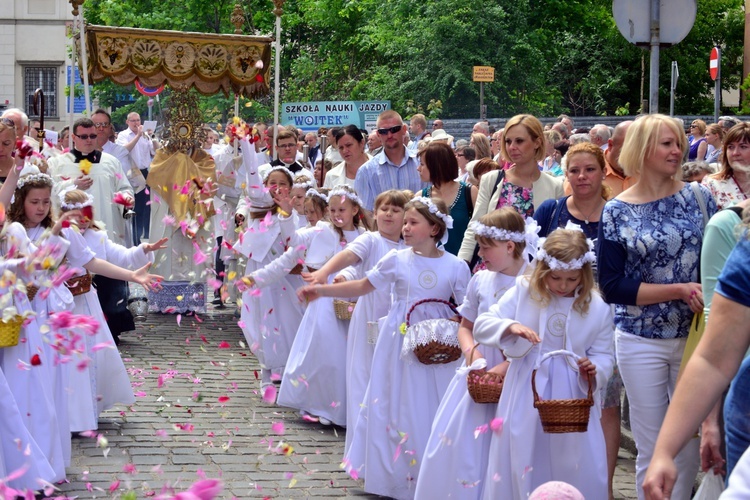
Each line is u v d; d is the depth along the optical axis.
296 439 10.09
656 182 7.13
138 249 10.14
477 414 7.22
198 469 8.96
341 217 11.19
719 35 54.59
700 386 4.35
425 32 41.75
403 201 9.31
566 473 6.64
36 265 8.16
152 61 17.33
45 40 68.56
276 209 13.41
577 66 55.16
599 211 8.59
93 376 10.02
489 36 42.38
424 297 8.43
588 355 6.85
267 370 12.24
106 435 9.98
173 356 13.82
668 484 4.26
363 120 26.12
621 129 9.55
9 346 8.00
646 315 7.01
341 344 10.66
